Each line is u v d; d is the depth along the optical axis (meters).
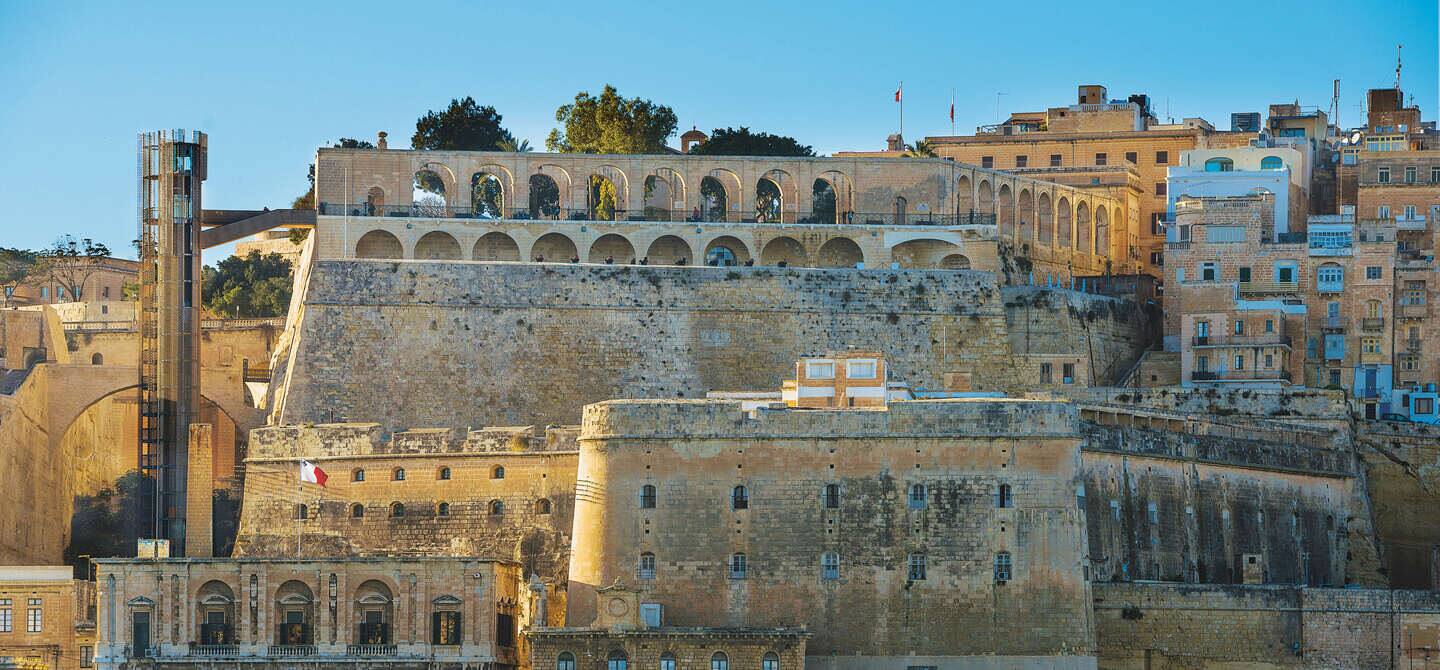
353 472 165.38
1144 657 155.12
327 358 178.50
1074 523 149.00
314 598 149.88
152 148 183.25
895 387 160.75
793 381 161.00
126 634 149.62
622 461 149.62
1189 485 170.00
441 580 149.75
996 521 148.88
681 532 148.75
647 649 144.38
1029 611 148.00
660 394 181.88
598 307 182.88
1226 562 171.38
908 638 147.75
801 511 148.88
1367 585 180.12
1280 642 155.62
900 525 148.88
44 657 161.12
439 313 180.50
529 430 164.50
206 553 176.50
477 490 163.62
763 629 144.88
